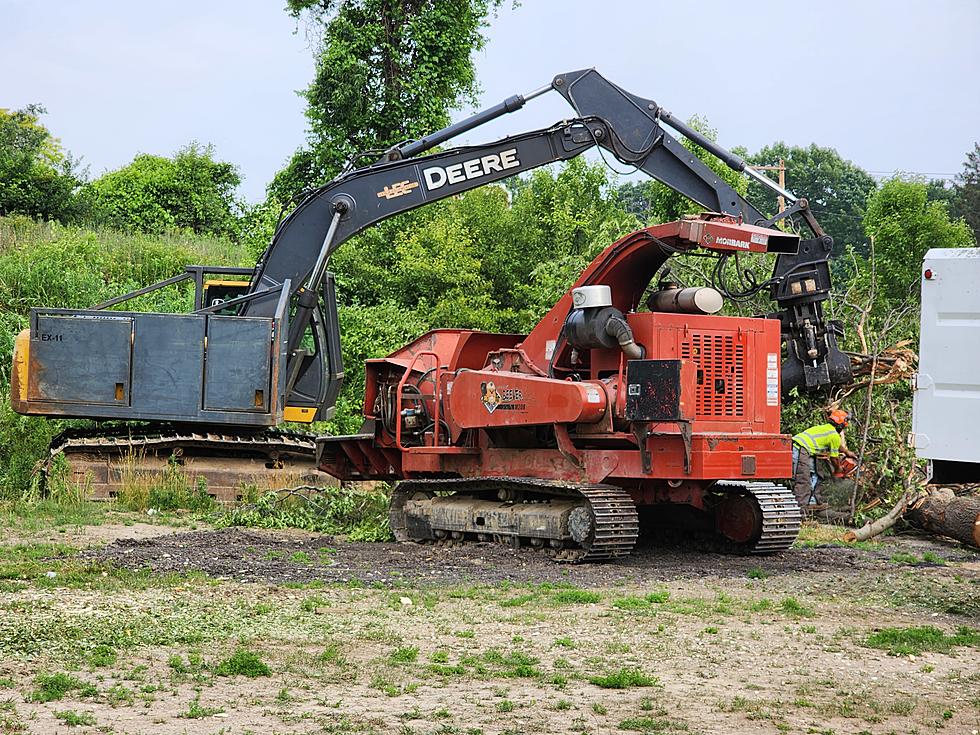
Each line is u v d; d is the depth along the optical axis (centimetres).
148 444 1591
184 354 1430
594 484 1155
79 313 1450
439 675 684
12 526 1332
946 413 957
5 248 2830
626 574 1073
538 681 677
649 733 581
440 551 1206
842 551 1258
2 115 4356
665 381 1069
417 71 3158
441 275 2481
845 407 1539
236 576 1011
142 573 1000
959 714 632
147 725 568
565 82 1379
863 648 786
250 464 1623
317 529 1388
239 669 677
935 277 959
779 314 1261
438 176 1402
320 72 3147
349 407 2061
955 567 1160
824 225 5188
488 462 1284
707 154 2495
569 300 1216
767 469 1133
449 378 1323
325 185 1423
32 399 1452
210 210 4294
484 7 3316
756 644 789
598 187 2734
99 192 4169
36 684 634
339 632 795
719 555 1218
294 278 1434
